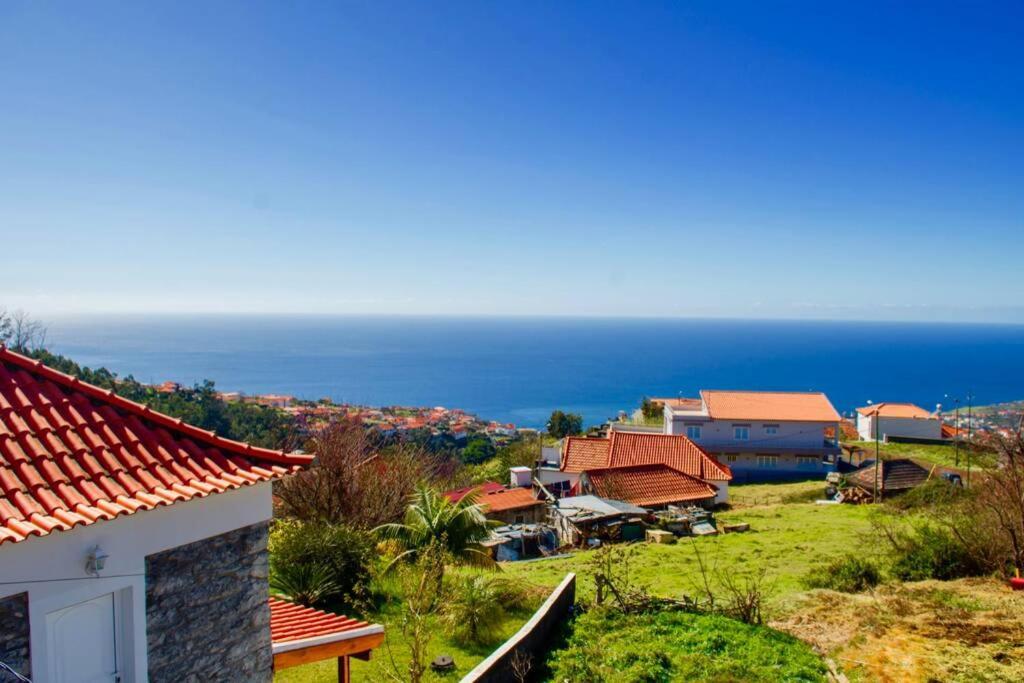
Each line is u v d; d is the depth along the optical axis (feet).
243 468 26.71
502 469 166.81
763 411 174.60
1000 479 57.47
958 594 50.39
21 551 20.01
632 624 45.96
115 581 22.39
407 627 48.08
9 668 19.88
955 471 130.52
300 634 32.89
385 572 56.49
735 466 171.32
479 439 228.63
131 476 23.70
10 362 26.22
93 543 21.84
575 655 41.09
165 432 26.78
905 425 206.90
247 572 27.40
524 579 65.51
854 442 200.85
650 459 135.85
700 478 126.00
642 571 69.97
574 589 52.60
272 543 55.72
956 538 59.67
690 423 173.78
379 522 76.13
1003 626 42.80
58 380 26.43
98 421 25.44
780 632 44.01
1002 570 54.85
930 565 57.77
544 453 156.04
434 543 53.88
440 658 43.11
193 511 24.94
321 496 76.54
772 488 147.02
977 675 35.94
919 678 36.17
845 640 42.39
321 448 79.41
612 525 96.63
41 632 20.61
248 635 27.43
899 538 65.46
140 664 23.21
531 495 124.36
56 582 20.84
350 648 31.94
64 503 21.17
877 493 120.47
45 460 22.52
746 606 47.16
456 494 103.50
